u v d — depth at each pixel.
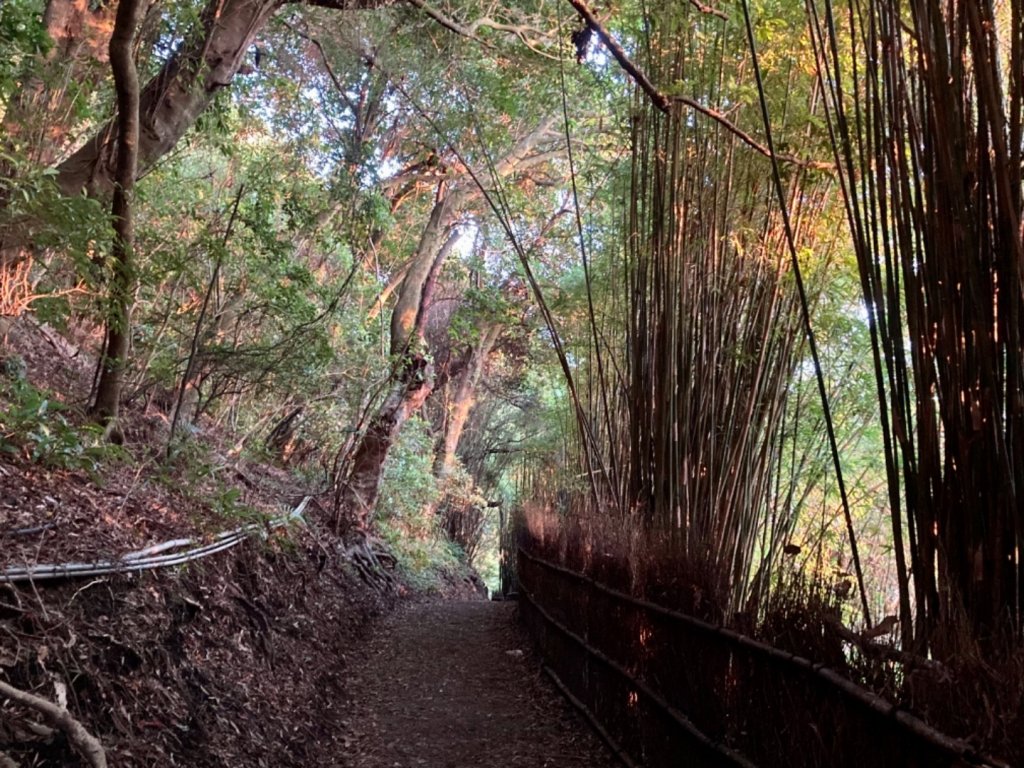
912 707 1.38
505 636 6.73
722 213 3.51
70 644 2.10
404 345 9.44
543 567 5.68
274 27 6.32
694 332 3.48
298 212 5.74
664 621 2.84
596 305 6.16
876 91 1.78
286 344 5.68
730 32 3.39
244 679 3.17
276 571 4.91
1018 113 1.41
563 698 4.54
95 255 3.47
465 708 4.38
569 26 5.02
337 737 3.66
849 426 4.84
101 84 4.60
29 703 1.48
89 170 3.67
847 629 1.65
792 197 3.39
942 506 1.55
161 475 4.07
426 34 6.66
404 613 8.13
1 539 2.32
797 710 1.83
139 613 2.61
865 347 4.23
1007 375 1.42
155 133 4.04
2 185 2.76
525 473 10.77
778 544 3.46
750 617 2.17
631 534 3.50
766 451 3.39
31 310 3.70
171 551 3.18
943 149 1.55
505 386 16.12
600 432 5.54
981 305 1.47
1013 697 1.16
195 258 4.89
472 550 15.86
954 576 1.51
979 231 1.48
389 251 9.86
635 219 4.05
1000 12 1.97
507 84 6.80
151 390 5.45
